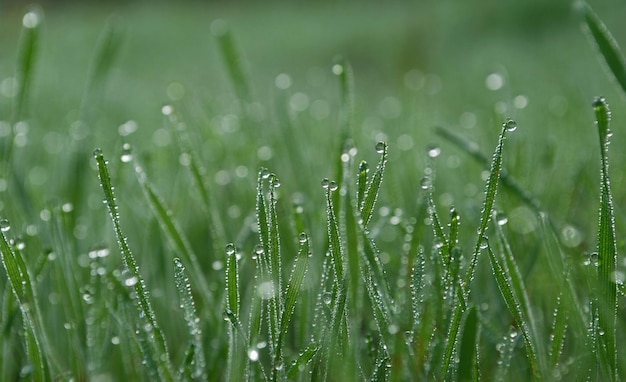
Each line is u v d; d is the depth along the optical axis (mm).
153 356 320
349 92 378
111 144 572
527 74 1035
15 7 2426
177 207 401
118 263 383
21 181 387
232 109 688
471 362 297
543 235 333
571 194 391
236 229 400
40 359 322
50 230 365
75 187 407
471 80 1072
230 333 313
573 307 319
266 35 2381
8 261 319
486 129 547
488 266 361
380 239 383
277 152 428
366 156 474
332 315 310
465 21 1932
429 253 367
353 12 2752
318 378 317
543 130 561
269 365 337
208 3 3221
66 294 351
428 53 1557
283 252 362
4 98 829
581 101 633
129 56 1916
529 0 1881
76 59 1662
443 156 511
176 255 381
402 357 304
